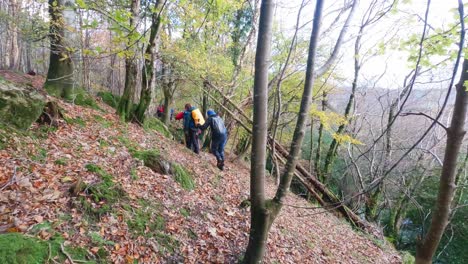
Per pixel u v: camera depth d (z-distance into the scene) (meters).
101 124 6.57
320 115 10.42
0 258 2.27
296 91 10.59
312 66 3.22
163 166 5.39
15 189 3.27
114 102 10.70
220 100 12.11
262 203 3.52
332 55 3.46
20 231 2.77
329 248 6.71
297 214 7.88
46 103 5.21
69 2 6.41
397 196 15.28
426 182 15.59
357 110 15.56
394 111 12.34
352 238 8.74
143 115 8.09
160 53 8.52
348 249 7.45
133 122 8.05
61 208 3.29
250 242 3.64
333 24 5.23
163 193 4.77
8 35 17.98
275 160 3.94
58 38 6.27
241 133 13.17
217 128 8.37
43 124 4.98
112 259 3.05
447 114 13.11
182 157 7.60
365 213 13.94
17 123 4.39
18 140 4.12
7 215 2.90
